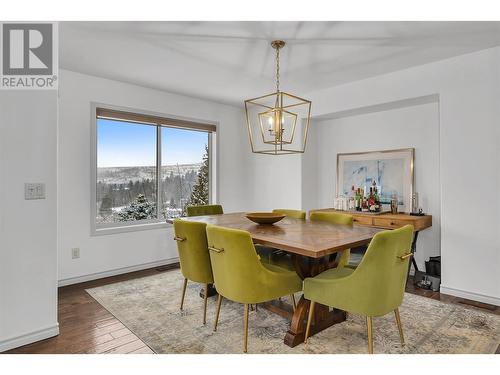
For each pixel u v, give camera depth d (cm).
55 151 226
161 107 416
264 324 243
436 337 221
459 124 297
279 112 255
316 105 423
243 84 389
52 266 223
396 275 189
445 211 305
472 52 289
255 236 216
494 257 279
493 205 279
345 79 370
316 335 224
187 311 267
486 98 282
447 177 304
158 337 222
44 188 220
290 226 264
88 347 208
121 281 350
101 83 362
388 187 393
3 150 204
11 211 206
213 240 213
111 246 371
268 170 492
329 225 270
